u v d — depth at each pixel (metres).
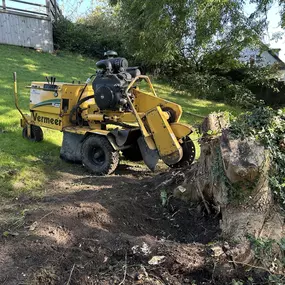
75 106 5.82
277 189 3.08
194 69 15.38
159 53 14.09
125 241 2.89
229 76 15.49
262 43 14.37
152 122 5.00
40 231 3.08
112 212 3.54
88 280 2.56
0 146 6.05
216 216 3.51
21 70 12.31
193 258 2.65
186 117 9.76
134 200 3.89
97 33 18.11
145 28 13.73
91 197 3.99
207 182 3.48
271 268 2.65
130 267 2.65
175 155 4.89
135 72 5.48
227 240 2.89
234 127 3.27
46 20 16.06
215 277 2.58
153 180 4.61
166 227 3.55
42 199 4.09
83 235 3.04
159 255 2.68
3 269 2.62
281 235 2.89
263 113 3.41
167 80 15.64
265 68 15.00
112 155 5.22
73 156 5.71
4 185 4.49
